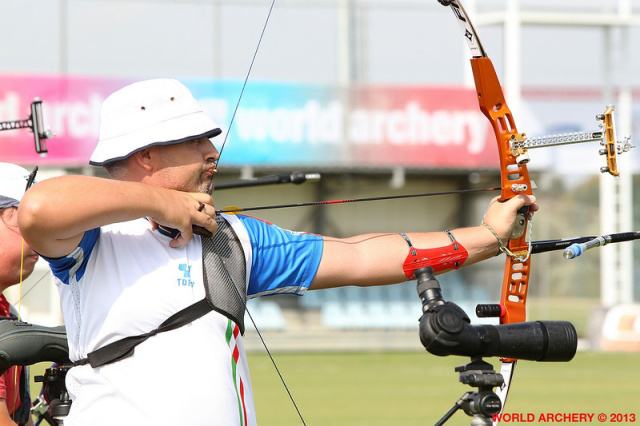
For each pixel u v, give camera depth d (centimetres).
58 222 550
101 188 559
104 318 600
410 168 4600
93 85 4047
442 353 577
